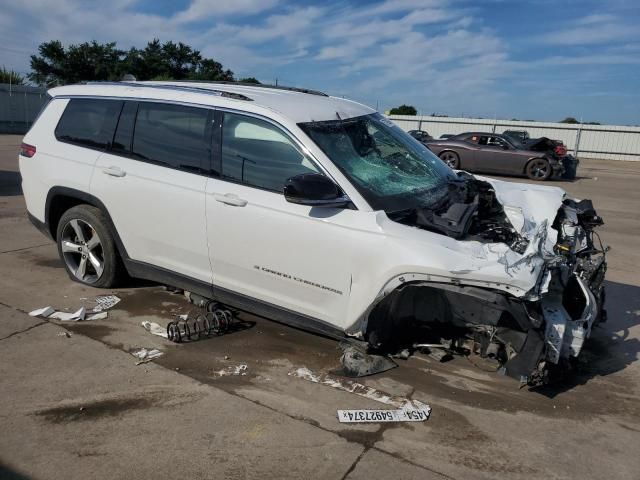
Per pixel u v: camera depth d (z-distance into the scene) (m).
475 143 19.44
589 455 3.07
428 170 4.38
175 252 4.37
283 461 2.89
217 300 4.34
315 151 3.69
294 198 3.40
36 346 4.03
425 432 3.20
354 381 3.73
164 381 3.64
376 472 2.83
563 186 16.69
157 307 4.84
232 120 4.04
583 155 32.62
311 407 3.40
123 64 53.41
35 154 5.14
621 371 4.11
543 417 3.43
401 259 3.33
